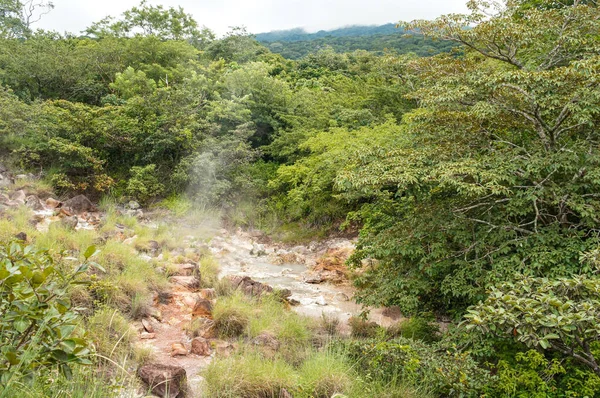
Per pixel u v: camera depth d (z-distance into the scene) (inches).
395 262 273.1
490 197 248.4
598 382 159.8
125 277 274.2
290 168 542.0
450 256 242.8
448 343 215.6
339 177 244.4
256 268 432.5
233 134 613.9
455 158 243.0
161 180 578.2
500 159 229.6
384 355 199.5
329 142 512.1
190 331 245.3
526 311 143.4
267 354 207.9
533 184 234.7
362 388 181.0
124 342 206.4
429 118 258.8
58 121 572.1
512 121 247.4
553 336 136.7
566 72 210.5
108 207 522.0
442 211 254.8
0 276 91.1
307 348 223.0
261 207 571.5
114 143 586.2
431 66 301.4
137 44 795.4
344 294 353.7
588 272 196.9
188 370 200.5
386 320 297.9
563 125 237.5
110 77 758.5
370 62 1034.7
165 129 584.1
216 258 429.4
